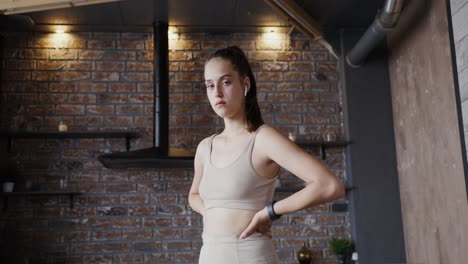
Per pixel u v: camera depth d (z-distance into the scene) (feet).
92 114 13.89
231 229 3.48
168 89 13.15
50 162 13.56
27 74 13.93
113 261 13.20
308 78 14.71
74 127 13.76
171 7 12.78
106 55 14.30
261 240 3.47
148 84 14.26
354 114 14.10
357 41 14.46
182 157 12.02
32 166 13.48
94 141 13.84
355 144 13.94
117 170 13.70
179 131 14.01
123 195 13.56
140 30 14.35
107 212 13.43
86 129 13.78
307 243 13.75
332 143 13.87
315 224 13.88
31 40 14.15
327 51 14.96
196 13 13.24
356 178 13.75
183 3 12.58
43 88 13.91
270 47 14.82
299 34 14.96
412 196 12.77
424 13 11.55
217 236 3.51
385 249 13.39
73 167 13.60
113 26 13.99
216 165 3.71
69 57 14.17
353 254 13.29
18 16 12.94
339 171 14.26
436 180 11.26
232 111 3.75
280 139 3.51
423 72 11.80
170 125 14.02
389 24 11.25
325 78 14.76
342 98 14.56
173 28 14.28
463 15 9.57
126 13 13.10
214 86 3.75
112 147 13.83
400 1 10.53
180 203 13.66
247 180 3.55
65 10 12.77
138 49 14.44
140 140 13.89
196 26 14.16
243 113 3.86
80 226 13.30
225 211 3.54
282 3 11.35
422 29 11.75
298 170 3.39
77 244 13.20
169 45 14.49
